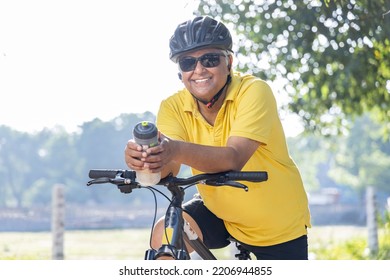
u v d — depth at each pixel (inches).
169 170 156.4
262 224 178.2
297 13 382.6
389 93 442.9
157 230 165.5
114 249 720.3
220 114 170.4
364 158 2908.5
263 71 418.9
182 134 175.3
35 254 539.5
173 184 147.0
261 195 174.2
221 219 188.5
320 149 3248.0
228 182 144.7
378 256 515.8
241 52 411.8
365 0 319.9
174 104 178.9
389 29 321.1
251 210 175.8
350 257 535.8
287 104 461.1
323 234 925.2
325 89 446.0
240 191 173.5
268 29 396.2
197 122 175.3
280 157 175.3
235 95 168.7
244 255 187.9
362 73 406.9
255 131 160.9
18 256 509.7
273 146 173.6
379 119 517.0
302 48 399.2
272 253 182.1
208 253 169.5
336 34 381.4
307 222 184.5
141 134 135.0
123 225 1127.0
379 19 321.1
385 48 369.7
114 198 3634.4
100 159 3715.6
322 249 575.8
